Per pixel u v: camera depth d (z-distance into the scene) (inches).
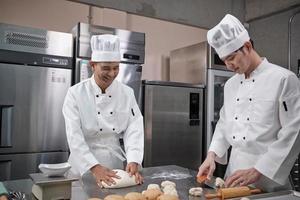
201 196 47.9
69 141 61.8
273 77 55.4
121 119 68.9
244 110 58.3
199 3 151.7
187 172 65.0
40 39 90.0
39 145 90.6
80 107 65.2
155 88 110.6
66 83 94.1
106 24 123.6
